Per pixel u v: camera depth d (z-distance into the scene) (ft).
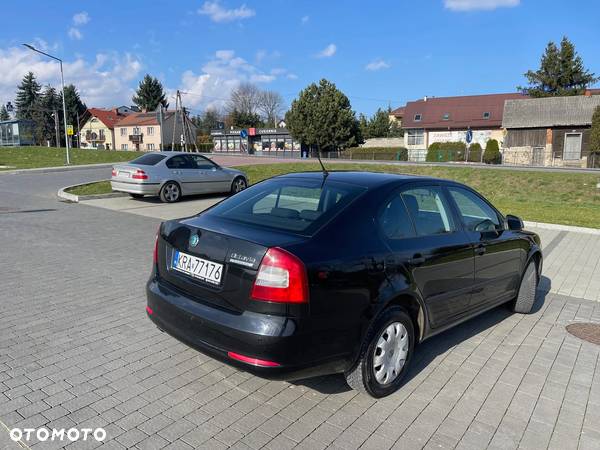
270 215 11.86
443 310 13.20
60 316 15.56
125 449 9.11
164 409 10.50
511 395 11.79
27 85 303.48
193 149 249.96
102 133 291.17
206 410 10.53
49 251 24.56
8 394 10.82
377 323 11.00
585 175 76.38
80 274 20.49
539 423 10.61
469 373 12.87
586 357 14.14
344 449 9.39
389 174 14.28
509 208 52.34
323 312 9.89
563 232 35.70
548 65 187.83
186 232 11.55
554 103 153.28
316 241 10.40
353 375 10.96
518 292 17.29
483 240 14.62
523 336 15.65
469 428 10.32
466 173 86.02
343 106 193.88
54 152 140.46
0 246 25.36
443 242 13.05
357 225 11.26
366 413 10.71
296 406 10.87
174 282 11.66
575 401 11.60
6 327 14.56
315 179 13.46
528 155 152.97
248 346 9.57
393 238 11.82
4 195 50.01
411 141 196.34
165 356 12.99
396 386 11.76
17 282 19.07
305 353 9.73
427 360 13.58
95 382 11.50
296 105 195.93
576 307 18.97
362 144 205.67
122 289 18.54
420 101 201.98
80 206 42.47
